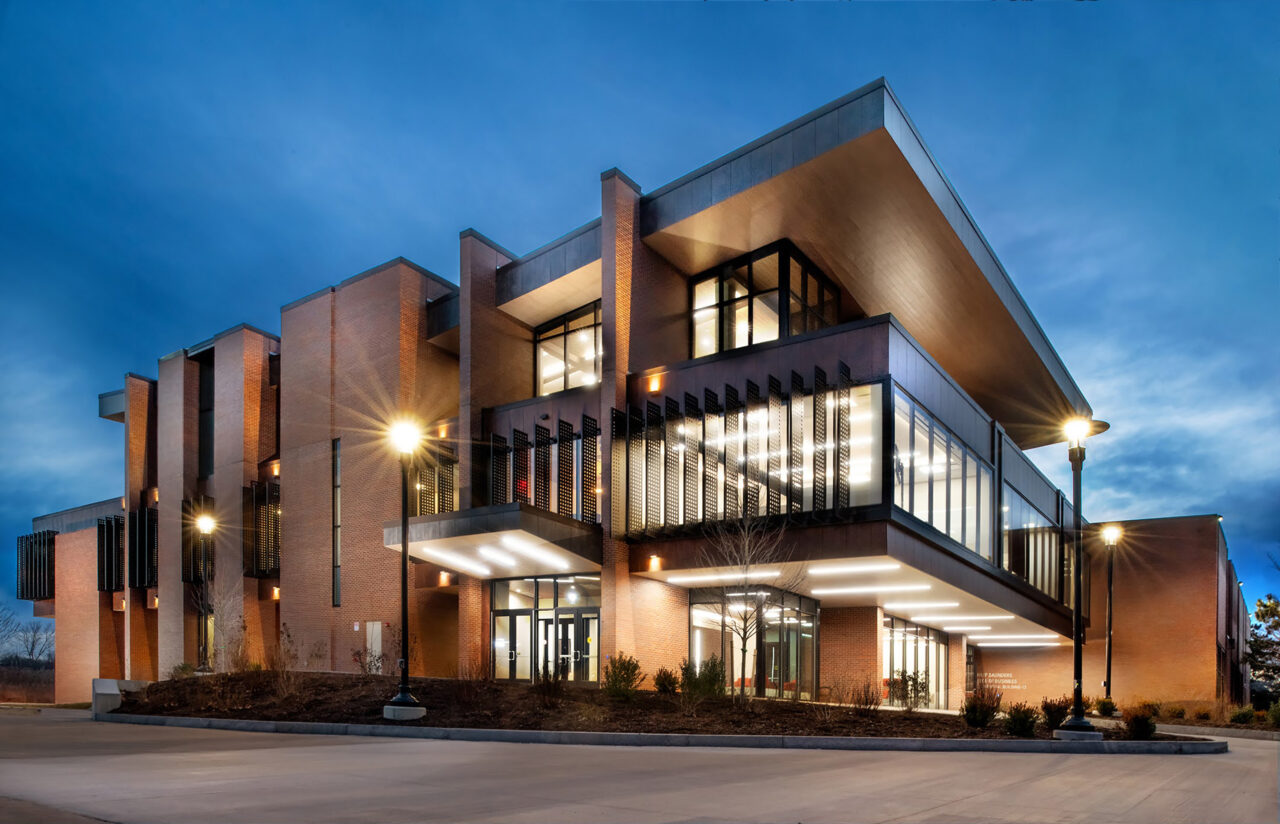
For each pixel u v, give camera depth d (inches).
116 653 1923.0
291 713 828.0
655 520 1082.7
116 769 455.5
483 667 1042.7
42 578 2161.7
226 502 1579.7
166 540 1694.1
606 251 1159.0
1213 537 1704.0
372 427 1354.6
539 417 1218.0
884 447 942.4
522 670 1170.6
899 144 975.0
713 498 1045.2
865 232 1151.0
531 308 1333.7
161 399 1766.7
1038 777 478.3
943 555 1095.6
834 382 991.6
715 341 1241.4
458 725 727.1
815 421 983.6
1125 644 1747.0
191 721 841.5
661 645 1129.4
